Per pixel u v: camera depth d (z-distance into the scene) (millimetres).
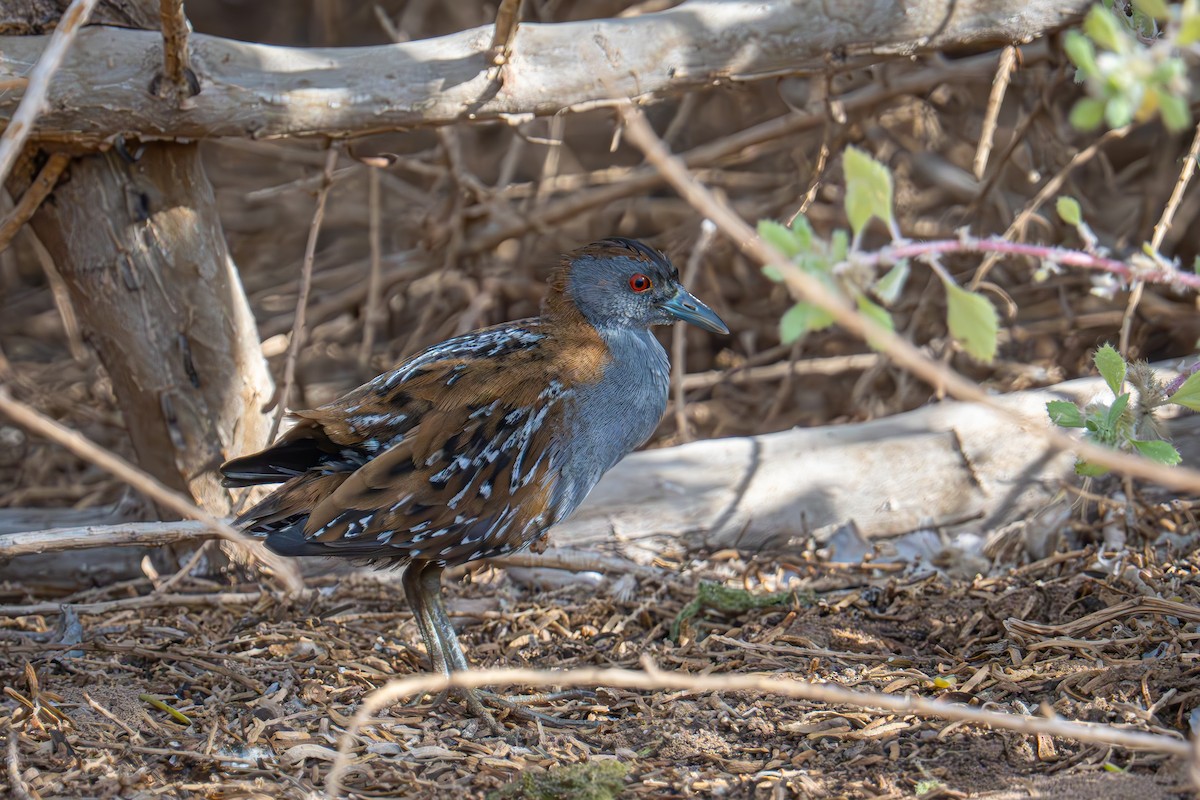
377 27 19641
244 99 9320
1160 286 14609
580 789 6789
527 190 16094
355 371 16344
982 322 5414
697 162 13930
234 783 7191
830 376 15508
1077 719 7379
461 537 8375
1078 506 10641
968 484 11172
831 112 11203
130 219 9930
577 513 11031
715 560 10922
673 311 9273
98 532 8898
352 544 8047
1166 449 6906
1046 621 8969
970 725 7480
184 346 10289
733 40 9945
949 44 10320
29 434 14719
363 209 17938
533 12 17406
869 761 7180
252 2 20438
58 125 9133
